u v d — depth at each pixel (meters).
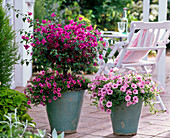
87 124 3.76
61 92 3.26
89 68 3.42
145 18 6.07
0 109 3.04
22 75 5.88
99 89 3.32
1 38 3.65
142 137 3.25
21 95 3.36
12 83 5.55
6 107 3.06
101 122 3.84
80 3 11.82
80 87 3.39
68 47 3.22
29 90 3.36
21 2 5.72
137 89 3.28
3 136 2.62
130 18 11.16
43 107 4.61
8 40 3.80
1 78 3.72
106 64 4.48
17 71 5.86
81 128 3.60
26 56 6.30
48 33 3.26
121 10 11.55
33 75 7.42
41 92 3.27
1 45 3.64
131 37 4.13
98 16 11.59
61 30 3.24
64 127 3.38
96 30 3.38
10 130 2.61
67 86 3.23
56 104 3.32
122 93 3.19
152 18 11.05
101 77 3.37
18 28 5.73
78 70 3.40
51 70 3.57
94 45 3.29
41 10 8.42
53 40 3.23
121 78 3.32
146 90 3.31
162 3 5.43
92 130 3.52
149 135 3.31
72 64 3.30
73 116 3.39
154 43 4.46
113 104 3.21
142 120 3.89
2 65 3.73
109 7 11.50
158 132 3.41
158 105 4.68
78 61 3.31
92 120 3.93
